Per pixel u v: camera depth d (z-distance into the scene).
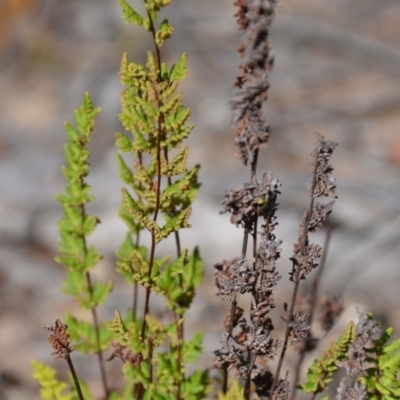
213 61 12.98
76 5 14.90
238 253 8.32
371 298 7.48
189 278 3.76
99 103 11.94
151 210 3.46
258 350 3.18
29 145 11.12
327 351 3.26
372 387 3.28
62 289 4.16
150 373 3.54
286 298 7.50
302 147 10.40
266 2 2.97
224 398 3.29
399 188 9.11
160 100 2.84
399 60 12.72
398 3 14.61
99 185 9.30
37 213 9.26
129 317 4.17
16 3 14.80
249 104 3.05
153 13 2.82
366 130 10.81
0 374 6.78
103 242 8.55
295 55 13.04
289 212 8.53
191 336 7.18
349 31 13.42
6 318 7.63
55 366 6.76
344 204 8.70
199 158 10.30
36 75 13.16
